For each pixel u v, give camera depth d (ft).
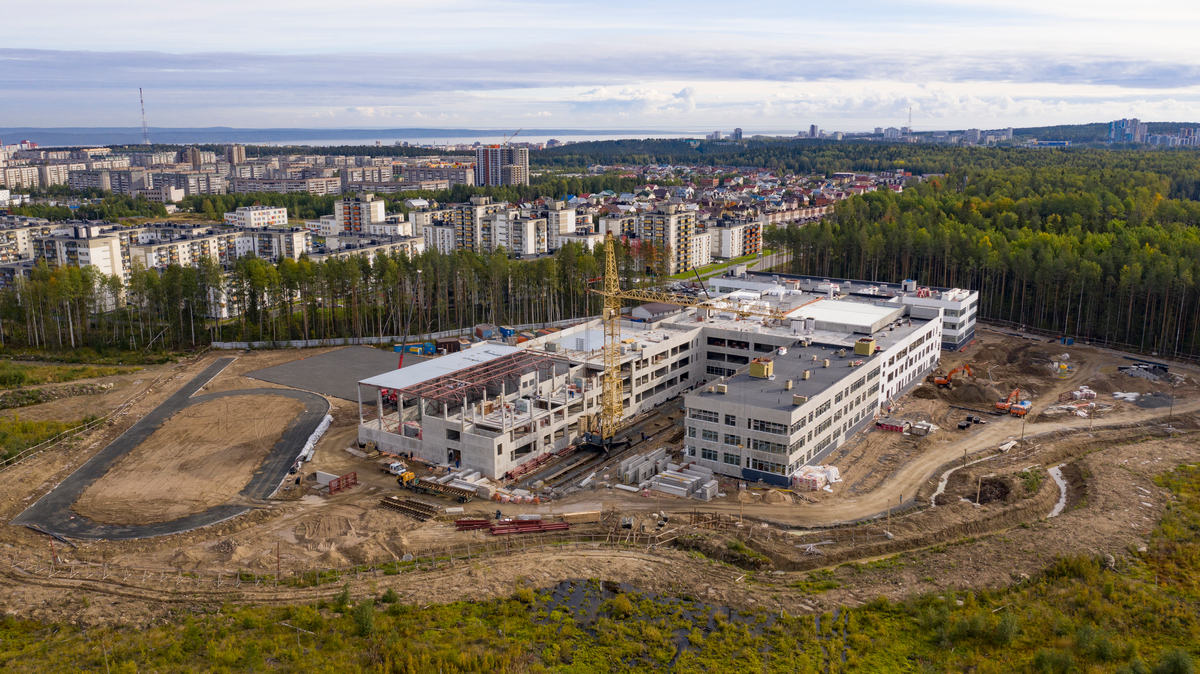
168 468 395.55
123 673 230.27
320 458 407.44
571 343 510.17
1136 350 619.26
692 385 534.78
